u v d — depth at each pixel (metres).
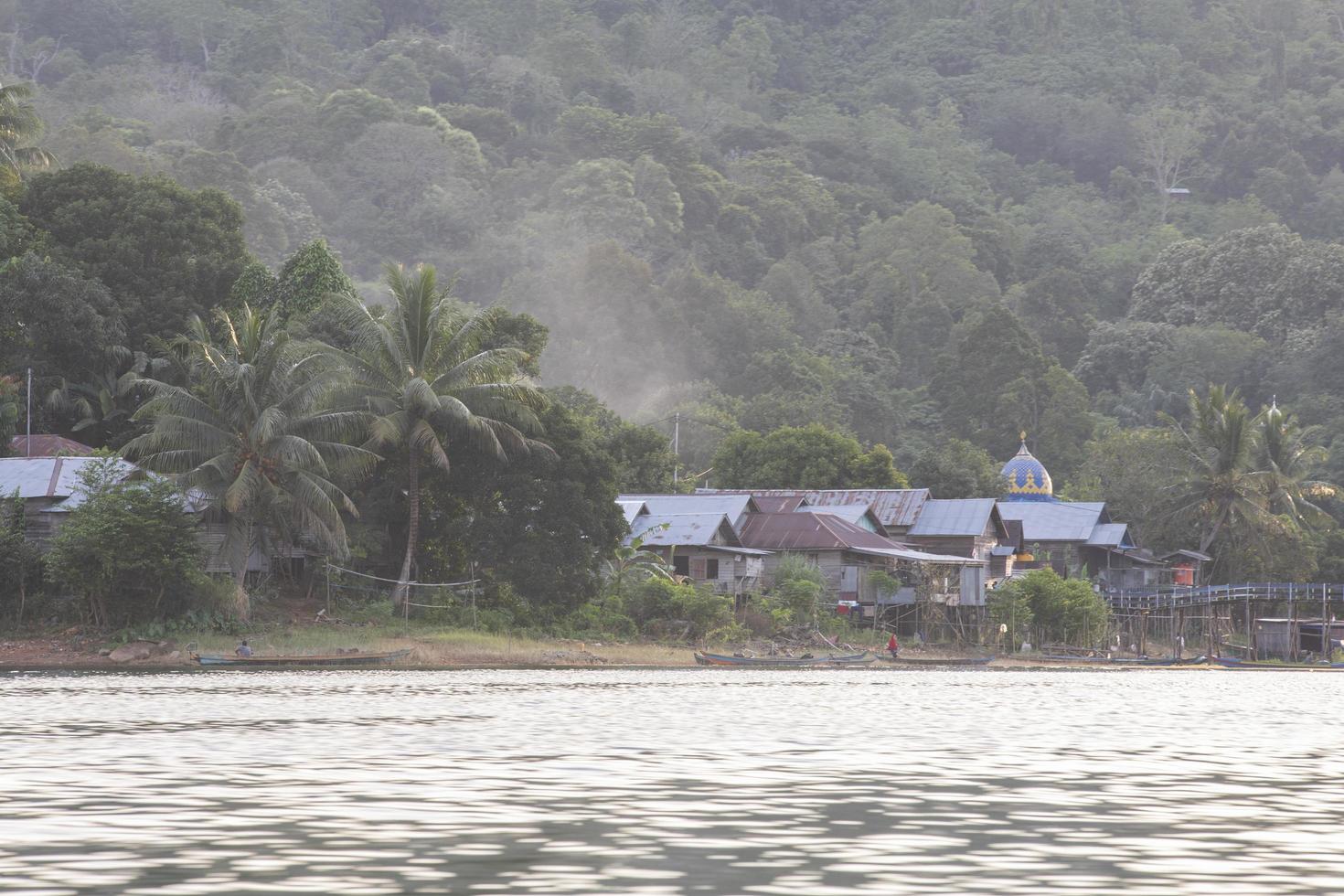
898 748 104.81
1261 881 54.59
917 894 51.91
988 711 149.88
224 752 96.12
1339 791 81.62
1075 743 111.06
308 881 53.28
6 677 190.50
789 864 57.44
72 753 94.62
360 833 63.91
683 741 107.25
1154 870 56.62
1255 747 109.69
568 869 56.00
